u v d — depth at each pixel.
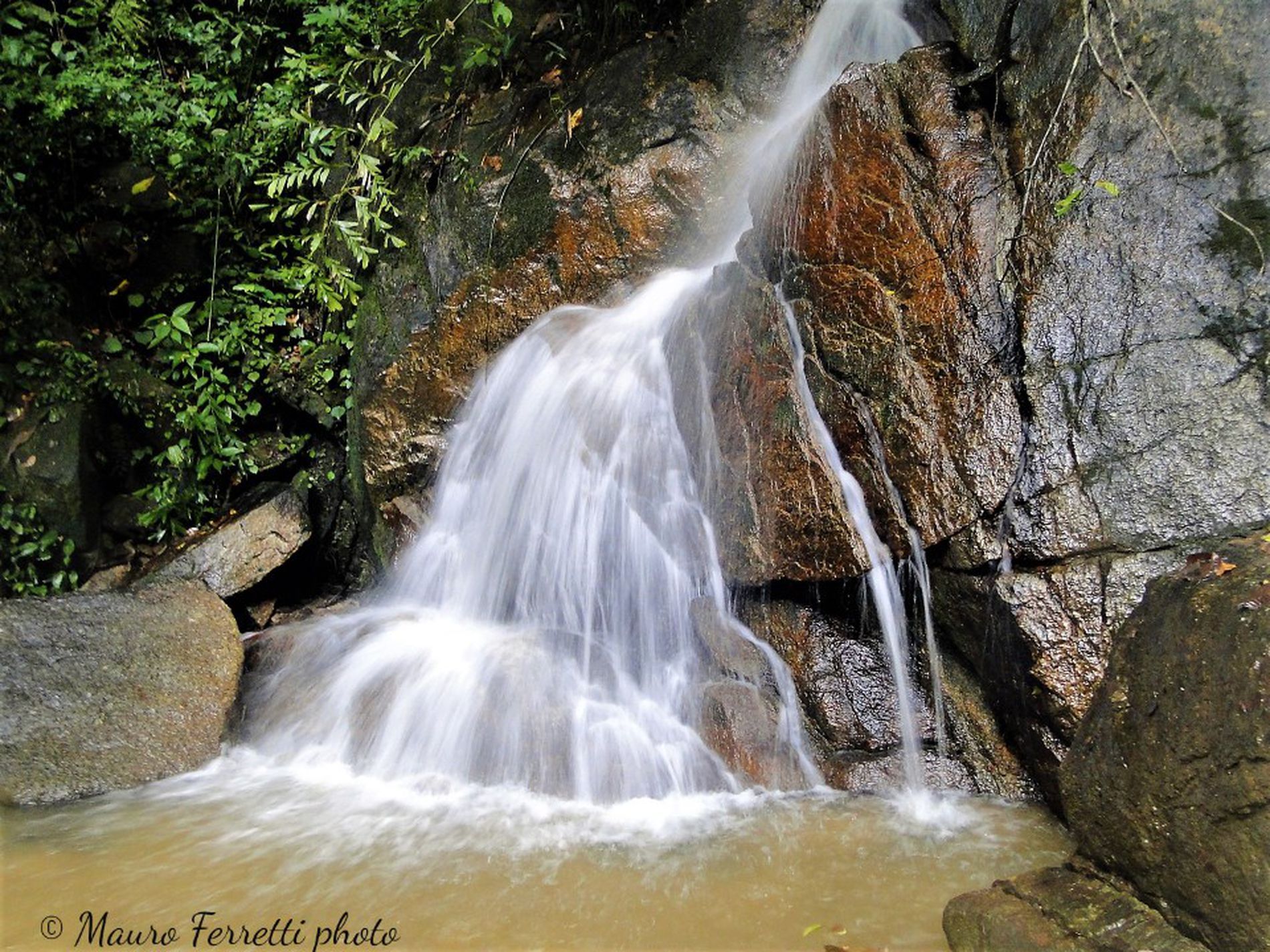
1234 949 2.55
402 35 6.79
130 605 5.14
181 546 6.48
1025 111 4.00
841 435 3.98
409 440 5.90
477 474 5.52
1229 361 3.48
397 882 3.35
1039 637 3.51
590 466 4.89
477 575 5.38
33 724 4.43
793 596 4.21
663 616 4.55
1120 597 3.42
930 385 3.83
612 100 5.80
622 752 4.05
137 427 6.89
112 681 4.74
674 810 3.85
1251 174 3.53
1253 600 2.82
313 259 7.05
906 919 3.03
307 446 7.15
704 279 5.07
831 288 4.08
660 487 4.58
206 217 7.28
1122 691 3.14
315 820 3.91
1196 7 3.70
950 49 4.30
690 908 3.12
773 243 4.34
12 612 4.88
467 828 3.77
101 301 6.98
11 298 6.30
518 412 5.34
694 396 4.48
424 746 4.35
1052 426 3.64
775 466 4.09
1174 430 3.50
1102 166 3.76
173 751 4.55
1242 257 3.52
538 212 5.68
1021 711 3.67
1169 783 2.82
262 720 4.85
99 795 4.24
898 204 4.00
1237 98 3.59
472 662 4.59
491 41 6.33
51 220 6.67
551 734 4.14
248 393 7.07
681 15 5.98
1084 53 3.88
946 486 3.76
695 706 4.20
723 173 5.53
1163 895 2.79
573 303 5.55
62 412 6.40
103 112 6.83
